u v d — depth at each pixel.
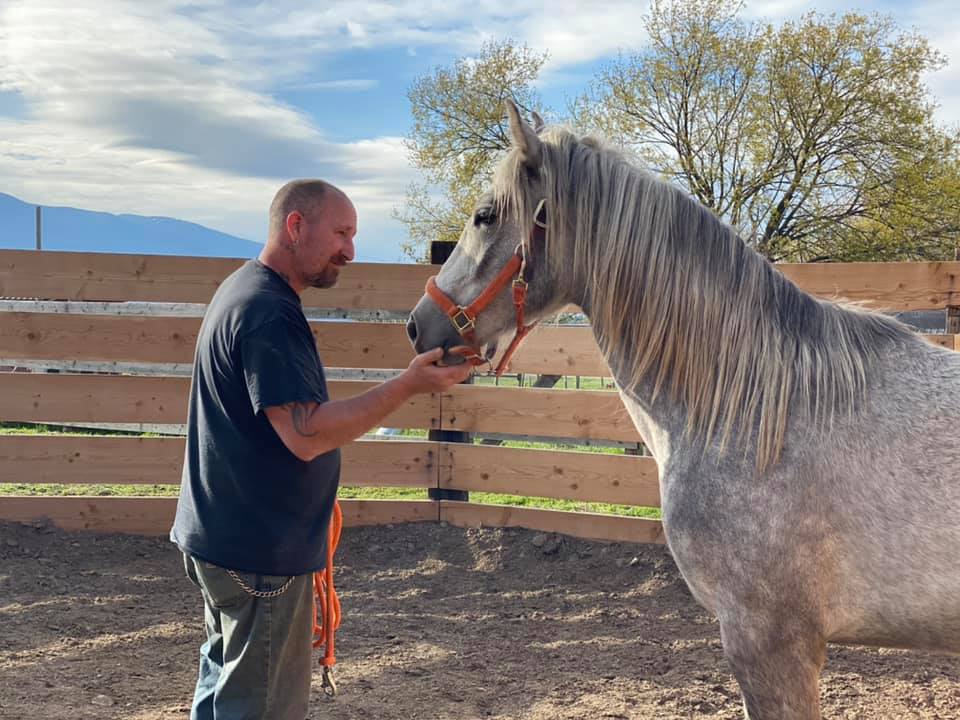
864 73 16.12
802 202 16.50
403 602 4.51
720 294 2.15
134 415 5.22
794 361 2.09
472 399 5.32
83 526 5.23
